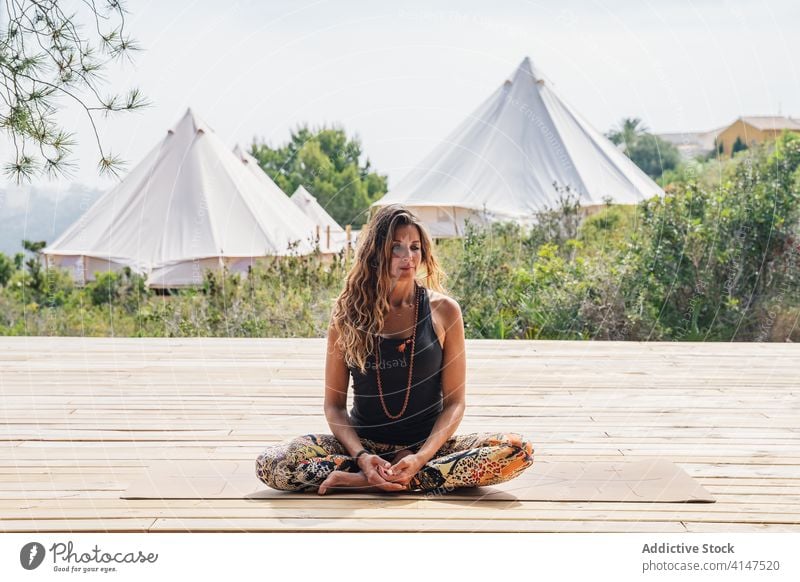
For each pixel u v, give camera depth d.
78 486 2.57
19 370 4.48
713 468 2.79
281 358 4.87
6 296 7.52
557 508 2.39
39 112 3.42
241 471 2.72
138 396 3.87
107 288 7.55
